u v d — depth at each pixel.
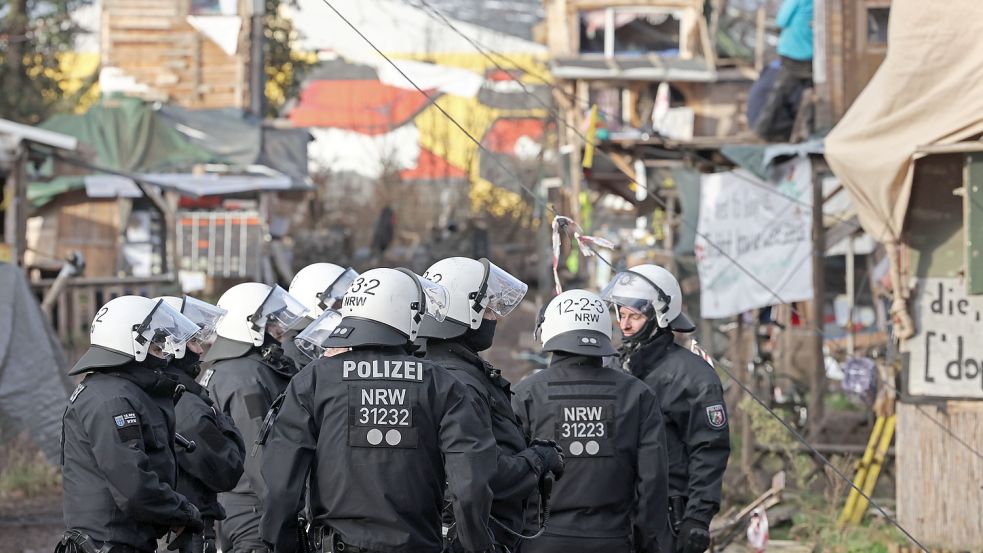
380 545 9.54
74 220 49.12
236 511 13.20
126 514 10.77
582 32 49.59
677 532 12.97
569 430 12.05
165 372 11.93
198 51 55.22
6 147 31.50
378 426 9.62
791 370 33.38
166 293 46.31
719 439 13.05
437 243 70.19
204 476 12.13
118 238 48.91
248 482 13.20
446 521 10.82
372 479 9.58
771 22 53.31
